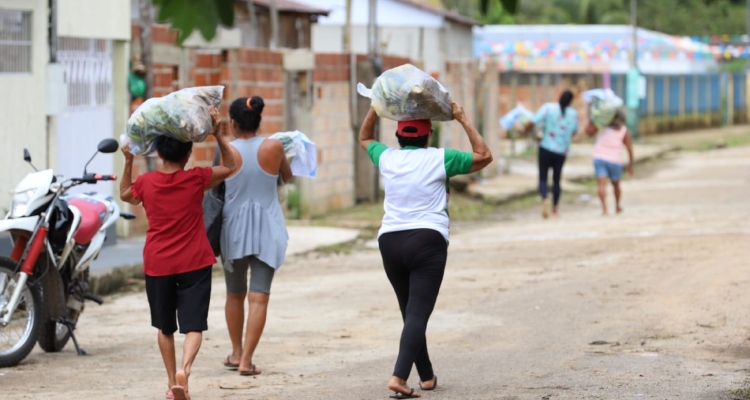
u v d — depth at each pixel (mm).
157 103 16672
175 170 17109
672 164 87438
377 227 44875
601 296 27156
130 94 37688
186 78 39562
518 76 111375
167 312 17109
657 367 18766
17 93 30812
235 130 19844
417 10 76188
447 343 22359
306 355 21500
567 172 73062
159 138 17016
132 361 21109
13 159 30766
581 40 120312
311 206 47562
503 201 57688
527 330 23453
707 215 46812
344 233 42094
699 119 135375
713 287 26984
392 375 17656
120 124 37656
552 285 29359
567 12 163750
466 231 45688
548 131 48312
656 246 36188
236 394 17578
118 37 36812
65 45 34062
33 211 20641
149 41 36344
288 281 31969
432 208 16672
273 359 21078
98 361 21078
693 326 22781
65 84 32844
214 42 12766
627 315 24500
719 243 35719
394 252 16656
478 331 23594
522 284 29844
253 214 19516
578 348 21125
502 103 107000
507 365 19594
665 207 52875
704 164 86562
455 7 110250
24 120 31203
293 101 46688
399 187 16703
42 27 31859
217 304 28266
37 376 19438
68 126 34406
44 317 21641
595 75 107375
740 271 29078
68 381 18938
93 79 36094
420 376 17375
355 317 25984
